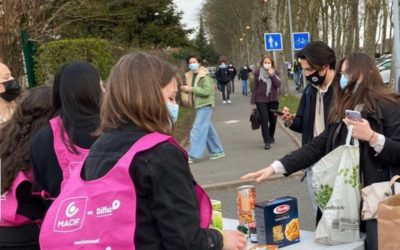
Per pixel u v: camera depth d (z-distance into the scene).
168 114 2.07
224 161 9.80
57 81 2.70
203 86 9.45
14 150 2.75
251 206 3.18
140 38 24.95
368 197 2.87
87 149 2.51
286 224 3.02
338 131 3.23
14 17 10.03
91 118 2.56
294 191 7.18
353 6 27.89
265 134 10.91
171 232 1.86
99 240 1.84
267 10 24.08
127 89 2.00
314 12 34.75
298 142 11.24
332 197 2.91
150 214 1.89
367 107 3.07
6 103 4.09
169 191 1.88
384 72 23.86
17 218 2.75
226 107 23.20
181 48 26.88
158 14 25.95
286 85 24.81
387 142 2.89
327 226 2.91
